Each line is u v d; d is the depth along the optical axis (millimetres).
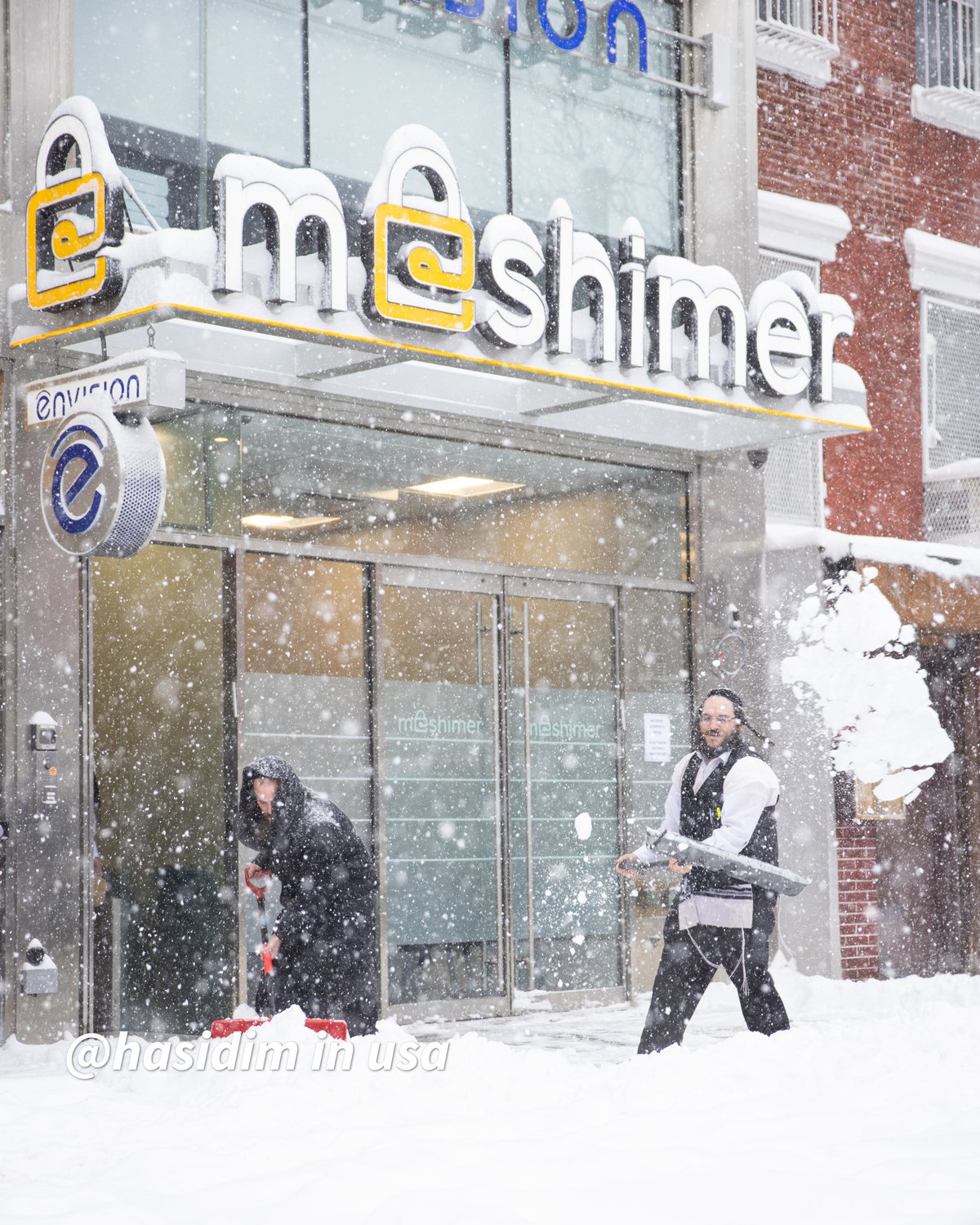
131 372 7898
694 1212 3635
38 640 8453
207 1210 3730
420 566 10281
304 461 9789
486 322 9188
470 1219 3480
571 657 11203
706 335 10438
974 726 13430
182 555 9516
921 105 14312
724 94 12219
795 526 12430
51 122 8312
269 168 8266
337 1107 4871
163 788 9453
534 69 11266
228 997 9047
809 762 11977
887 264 14023
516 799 10758
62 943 8383
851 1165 4098
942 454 14227
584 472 11406
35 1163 4391
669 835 6449
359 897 6898
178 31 9344
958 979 11383
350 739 9859
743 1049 5461
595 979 11070
